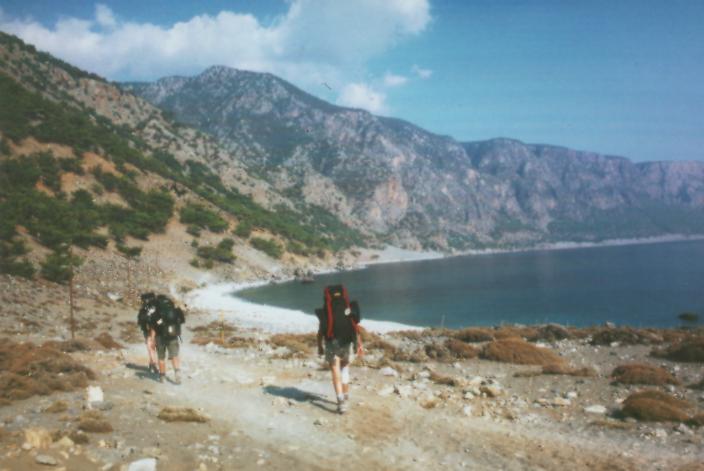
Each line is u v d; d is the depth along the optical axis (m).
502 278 167.25
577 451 7.28
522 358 15.95
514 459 6.87
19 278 51.03
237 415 8.36
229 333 34.19
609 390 11.60
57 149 146.25
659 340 21.25
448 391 11.26
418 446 7.28
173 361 11.17
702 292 109.12
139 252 114.06
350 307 8.84
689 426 8.66
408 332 30.14
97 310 43.09
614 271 182.50
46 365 10.47
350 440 7.33
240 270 147.00
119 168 161.38
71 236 95.19
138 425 7.20
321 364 14.75
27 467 5.20
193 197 185.38
